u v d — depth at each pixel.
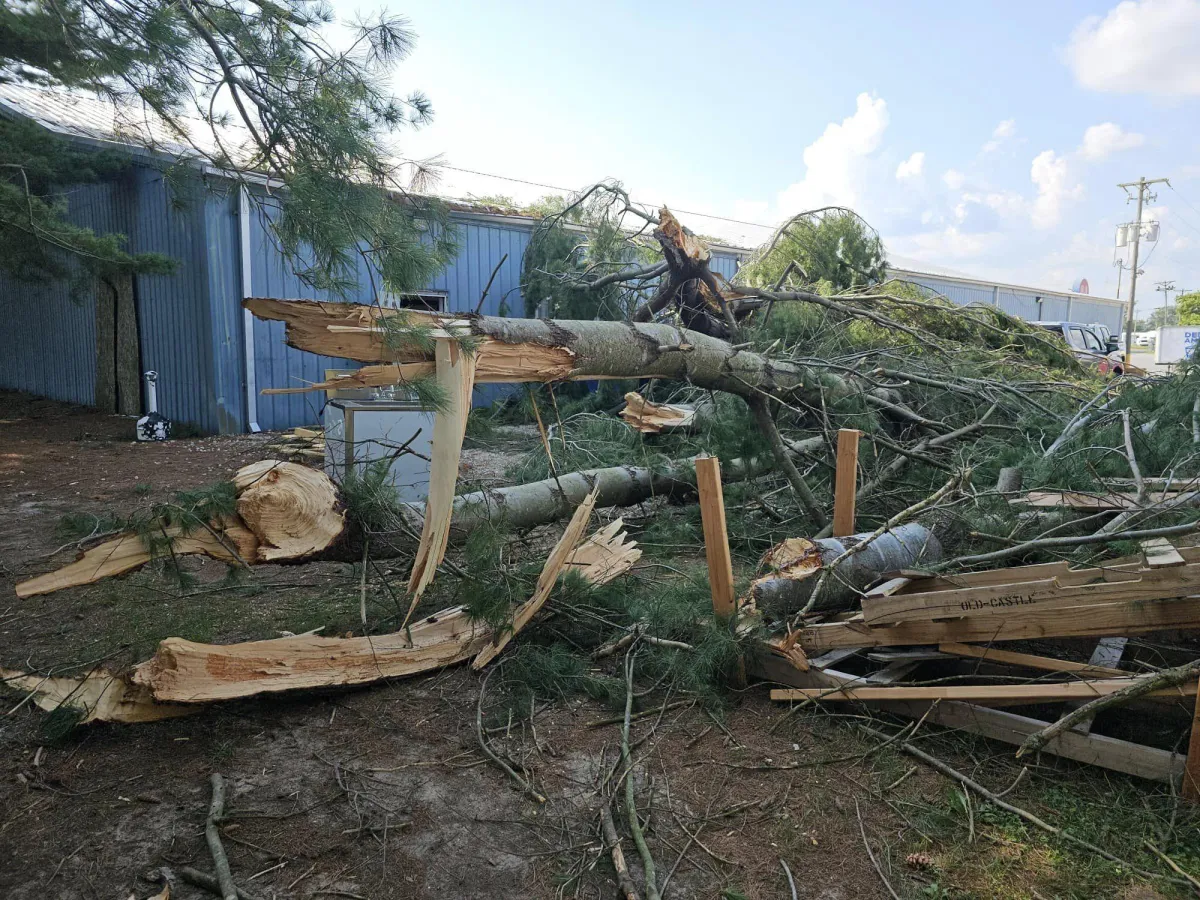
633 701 3.25
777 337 7.39
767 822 2.43
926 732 2.90
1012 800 2.50
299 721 3.06
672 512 5.73
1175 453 4.76
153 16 3.39
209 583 4.74
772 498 5.71
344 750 2.86
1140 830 2.32
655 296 7.61
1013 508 4.16
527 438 8.37
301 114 3.38
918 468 5.67
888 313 8.45
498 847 2.33
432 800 2.56
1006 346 8.79
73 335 13.68
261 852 2.28
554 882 2.18
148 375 10.82
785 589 3.35
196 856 2.27
